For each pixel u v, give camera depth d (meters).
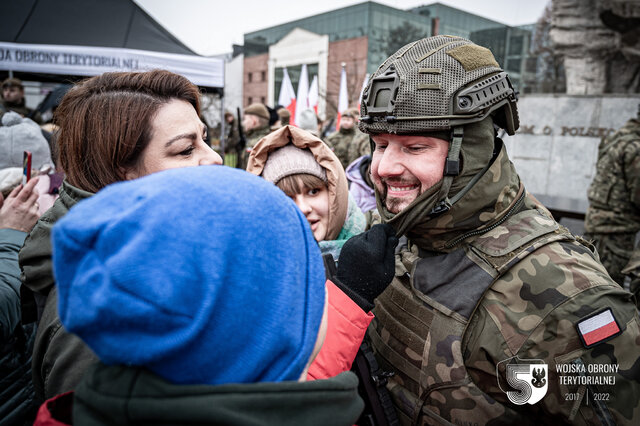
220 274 0.36
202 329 0.35
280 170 1.36
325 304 0.52
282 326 0.40
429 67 0.82
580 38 7.37
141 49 5.61
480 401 0.80
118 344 0.34
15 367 1.00
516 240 0.84
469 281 0.84
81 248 0.34
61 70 5.03
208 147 0.87
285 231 0.43
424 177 0.84
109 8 5.81
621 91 7.27
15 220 1.17
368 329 1.04
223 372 0.38
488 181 0.86
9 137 1.99
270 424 0.38
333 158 1.35
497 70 0.85
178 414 0.35
